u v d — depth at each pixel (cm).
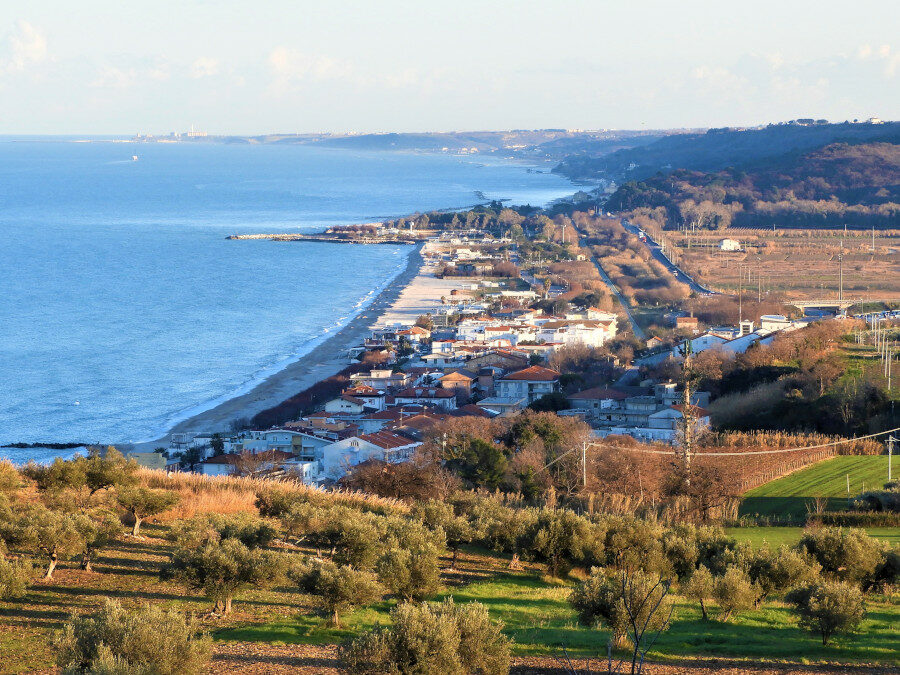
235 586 6512
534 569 8325
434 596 7038
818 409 18150
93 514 8706
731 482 12950
